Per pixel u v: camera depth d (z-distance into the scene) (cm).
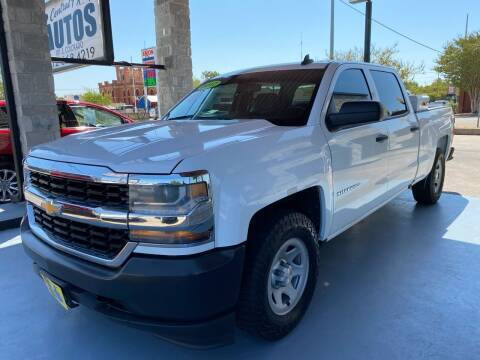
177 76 892
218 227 216
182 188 206
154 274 206
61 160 242
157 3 885
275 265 260
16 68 610
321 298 325
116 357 264
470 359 252
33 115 635
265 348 266
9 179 666
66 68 865
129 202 211
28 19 615
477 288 339
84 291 236
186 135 261
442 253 410
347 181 326
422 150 487
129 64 831
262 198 238
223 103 361
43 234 266
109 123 845
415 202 595
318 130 296
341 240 449
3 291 357
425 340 271
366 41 1205
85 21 780
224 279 217
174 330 216
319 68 345
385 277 360
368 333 279
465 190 684
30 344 280
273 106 325
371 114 315
